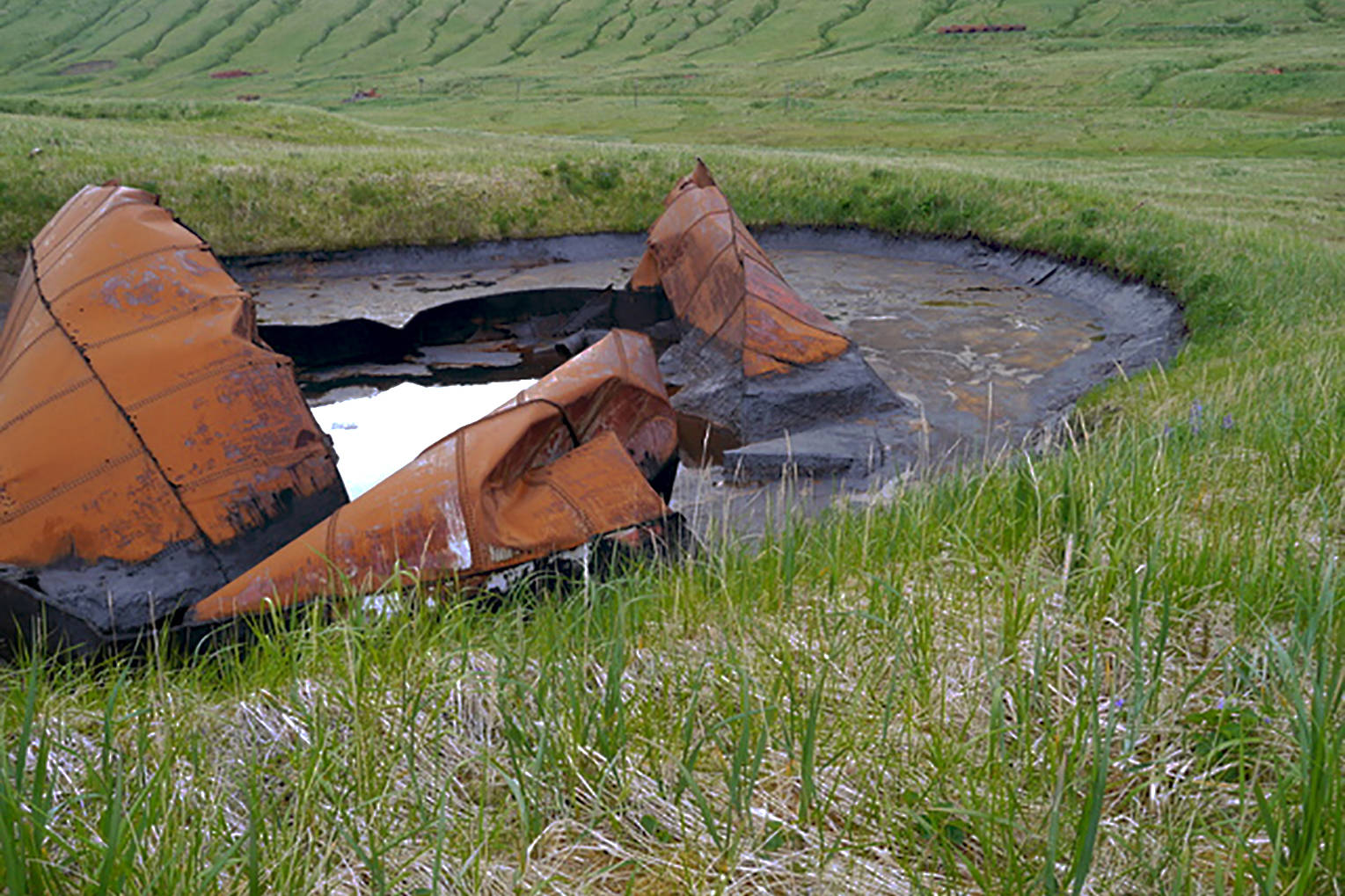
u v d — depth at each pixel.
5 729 3.10
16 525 6.18
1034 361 13.80
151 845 2.48
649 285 14.95
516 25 154.38
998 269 19.41
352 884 2.44
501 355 15.38
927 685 3.12
